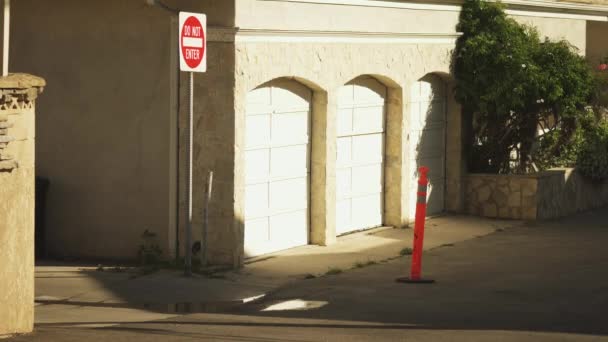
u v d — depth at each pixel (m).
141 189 16.53
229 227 15.99
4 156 10.53
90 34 16.72
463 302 13.45
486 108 21.97
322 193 18.09
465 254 17.77
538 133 24.59
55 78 17.02
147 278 15.09
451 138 22.42
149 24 16.28
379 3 19.09
